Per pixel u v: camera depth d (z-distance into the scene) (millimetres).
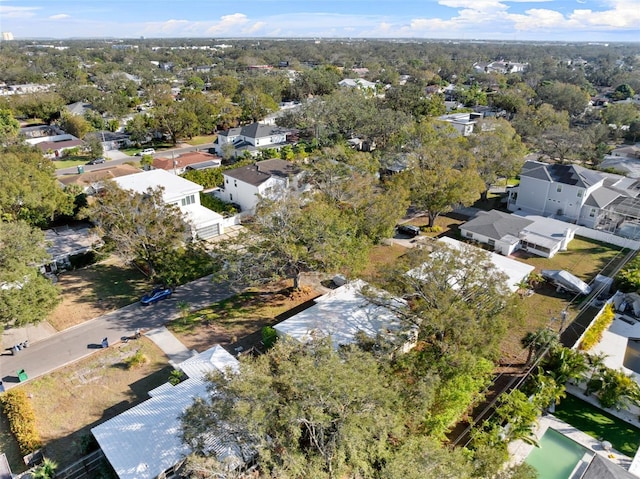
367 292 28047
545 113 80250
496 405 25016
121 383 26766
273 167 55875
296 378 16750
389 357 24344
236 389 16719
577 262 41344
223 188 59469
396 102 89250
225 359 26438
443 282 25812
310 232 32656
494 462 18578
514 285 34594
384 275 27812
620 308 34594
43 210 44062
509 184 62000
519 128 75062
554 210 50844
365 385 17297
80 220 48219
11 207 42406
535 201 52062
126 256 35406
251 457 18141
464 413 24578
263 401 16453
